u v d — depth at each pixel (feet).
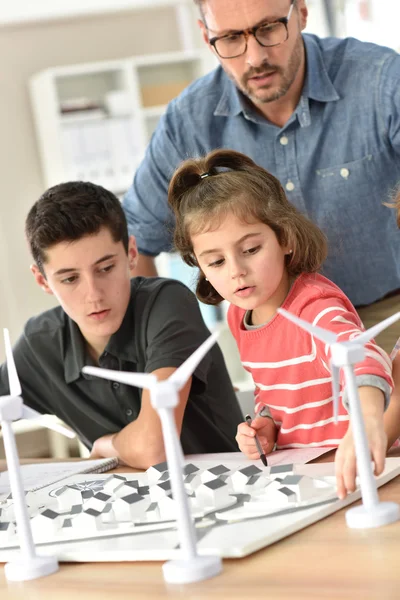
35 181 16.43
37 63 16.35
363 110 6.42
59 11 16.19
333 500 3.37
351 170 6.56
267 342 5.08
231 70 6.23
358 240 6.64
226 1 5.87
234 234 4.68
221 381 6.29
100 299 5.51
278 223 4.78
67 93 16.33
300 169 6.68
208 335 6.03
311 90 6.50
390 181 6.58
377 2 15.39
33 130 16.42
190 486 3.65
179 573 2.87
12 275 16.26
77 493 3.89
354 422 3.12
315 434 4.96
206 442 6.14
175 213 5.24
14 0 15.90
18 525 3.32
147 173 7.38
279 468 3.67
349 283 6.66
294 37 6.10
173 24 17.21
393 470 3.67
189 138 7.05
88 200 5.49
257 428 4.96
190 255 5.21
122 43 16.88
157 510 3.46
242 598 2.65
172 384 2.84
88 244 5.43
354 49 6.50
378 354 3.83
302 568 2.81
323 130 6.56
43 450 15.26
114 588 2.95
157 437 5.27
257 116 6.70
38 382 6.48
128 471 5.25
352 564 2.77
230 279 4.75
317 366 4.83
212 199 4.73
